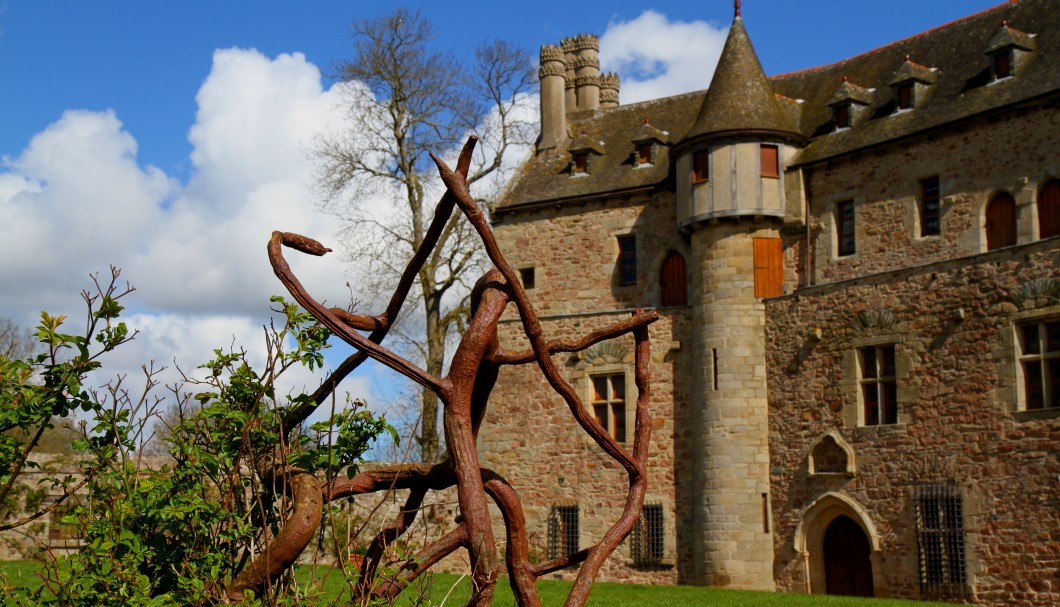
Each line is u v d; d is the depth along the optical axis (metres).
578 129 34.06
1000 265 21.66
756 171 27.28
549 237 31.75
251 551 6.79
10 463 7.39
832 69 30.33
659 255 29.89
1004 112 24.02
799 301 25.77
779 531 25.50
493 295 6.80
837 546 24.52
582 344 7.15
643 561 27.41
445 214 7.06
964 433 21.92
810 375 25.27
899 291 23.53
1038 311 20.91
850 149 26.59
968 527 21.61
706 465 26.66
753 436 26.19
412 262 7.13
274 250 6.78
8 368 6.97
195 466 6.88
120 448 7.04
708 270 27.55
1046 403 20.77
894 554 22.84
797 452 25.31
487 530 6.44
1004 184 23.94
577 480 28.55
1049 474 20.41
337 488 6.91
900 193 25.80
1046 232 23.31
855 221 26.52
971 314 22.09
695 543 26.73
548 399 29.31
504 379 30.03
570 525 28.47
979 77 25.45
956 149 24.89
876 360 23.89
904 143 25.75
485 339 6.65
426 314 36.22
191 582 6.42
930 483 22.41
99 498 6.95
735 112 27.53
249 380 7.07
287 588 6.71
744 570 25.67
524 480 29.27
